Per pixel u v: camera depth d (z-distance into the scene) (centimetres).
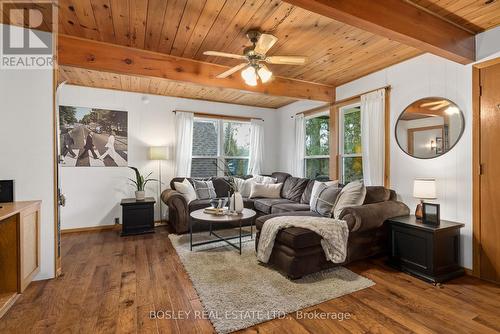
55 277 256
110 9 221
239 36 269
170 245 359
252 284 240
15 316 192
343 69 363
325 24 246
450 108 286
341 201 322
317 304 209
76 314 195
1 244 205
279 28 253
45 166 256
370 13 189
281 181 514
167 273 267
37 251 240
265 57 258
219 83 344
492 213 253
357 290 231
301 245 246
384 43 286
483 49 257
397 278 257
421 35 218
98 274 264
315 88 426
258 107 593
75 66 275
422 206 282
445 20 234
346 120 436
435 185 283
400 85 338
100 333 174
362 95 383
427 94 308
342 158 438
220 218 321
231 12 226
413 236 265
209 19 237
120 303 210
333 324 184
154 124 489
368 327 180
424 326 182
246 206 459
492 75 253
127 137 468
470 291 232
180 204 411
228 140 566
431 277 247
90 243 367
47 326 181
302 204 422
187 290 232
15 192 246
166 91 471
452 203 284
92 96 443
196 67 329
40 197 253
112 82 419
